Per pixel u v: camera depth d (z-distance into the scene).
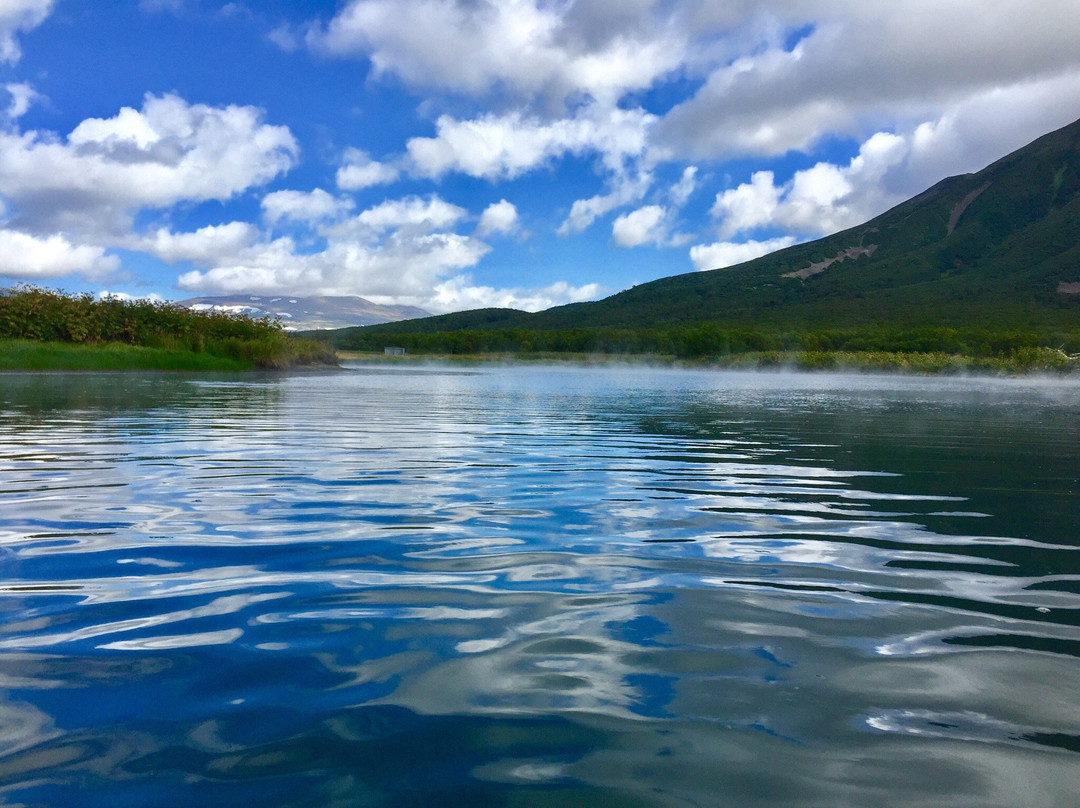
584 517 3.22
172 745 1.28
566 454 5.35
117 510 3.27
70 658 1.65
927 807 1.13
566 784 1.18
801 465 4.91
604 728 1.36
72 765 1.21
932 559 2.57
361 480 4.14
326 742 1.30
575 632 1.85
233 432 6.58
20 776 1.17
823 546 2.75
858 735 1.35
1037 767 1.25
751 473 4.54
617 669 1.62
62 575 2.30
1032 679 1.59
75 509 3.29
